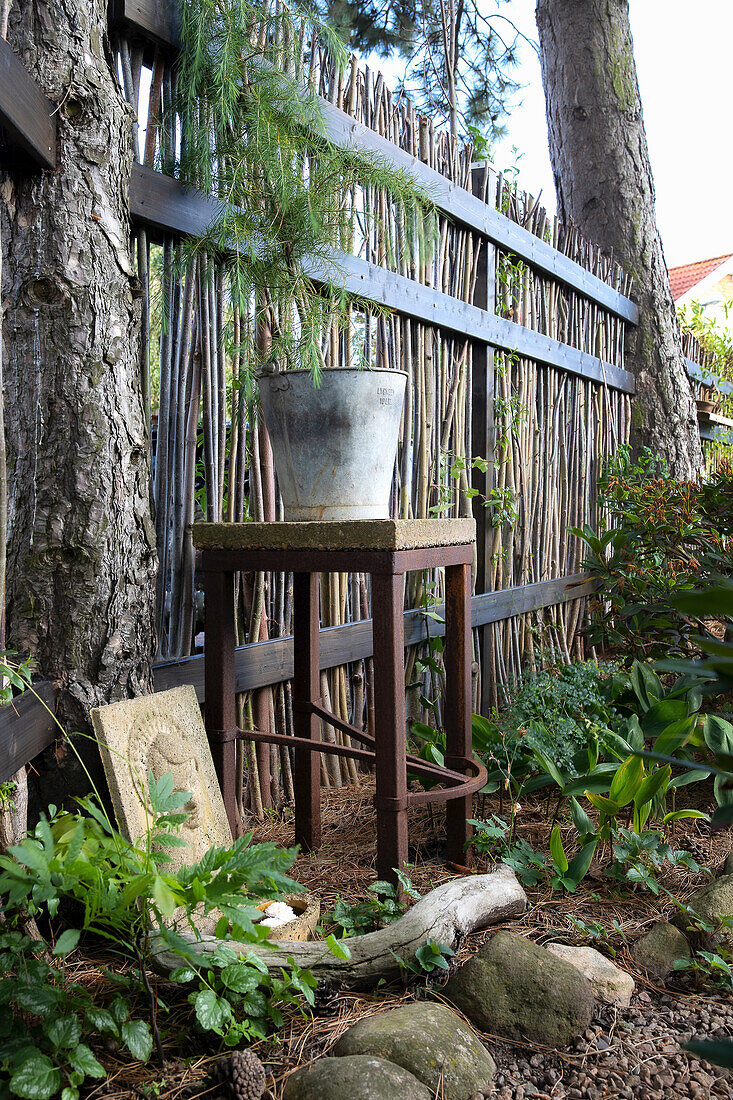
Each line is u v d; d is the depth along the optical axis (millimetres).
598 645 5270
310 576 2549
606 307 5309
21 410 1961
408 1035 1481
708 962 1866
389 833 2047
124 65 2217
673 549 3820
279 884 1391
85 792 1961
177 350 2418
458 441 3711
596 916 2119
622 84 6066
